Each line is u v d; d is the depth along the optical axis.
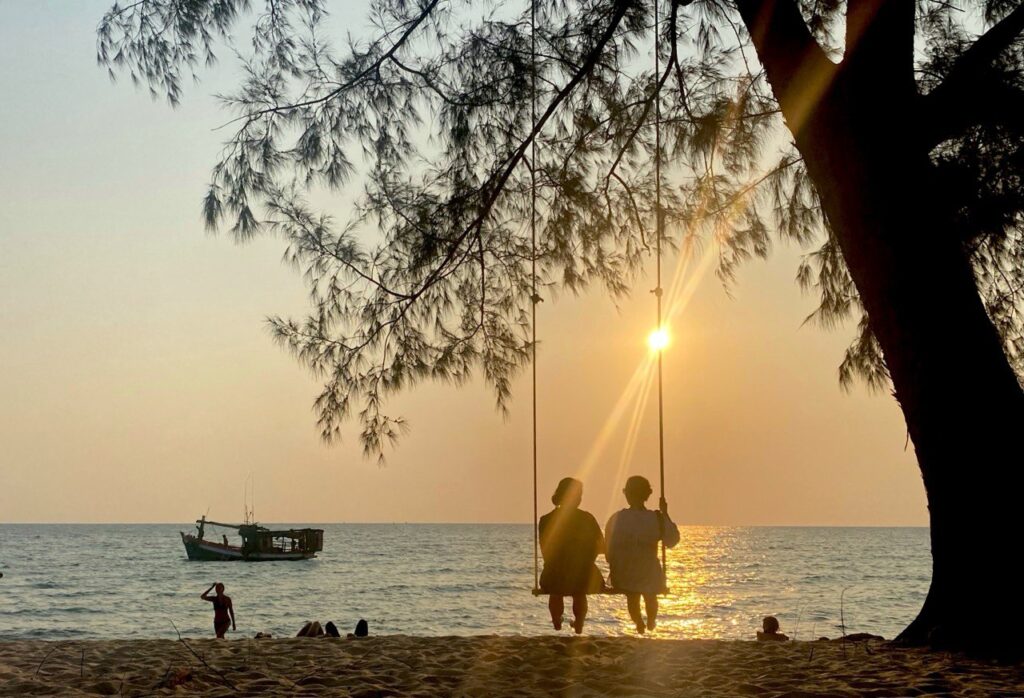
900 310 7.93
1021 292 10.12
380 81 9.41
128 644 8.90
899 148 8.06
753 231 10.39
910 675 6.52
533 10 9.54
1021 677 6.48
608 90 10.02
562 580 8.95
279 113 9.16
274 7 9.05
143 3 8.73
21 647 8.57
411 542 165.00
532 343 9.72
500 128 9.78
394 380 9.39
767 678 6.40
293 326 9.40
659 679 6.43
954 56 9.43
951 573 7.81
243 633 36.62
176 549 129.25
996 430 7.73
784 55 8.48
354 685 6.20
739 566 92.94
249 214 8.98
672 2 9.54
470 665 7.07
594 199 10.28
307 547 93.06
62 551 122.25
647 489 9.25
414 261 9.59
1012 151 9.10
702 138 9.95
